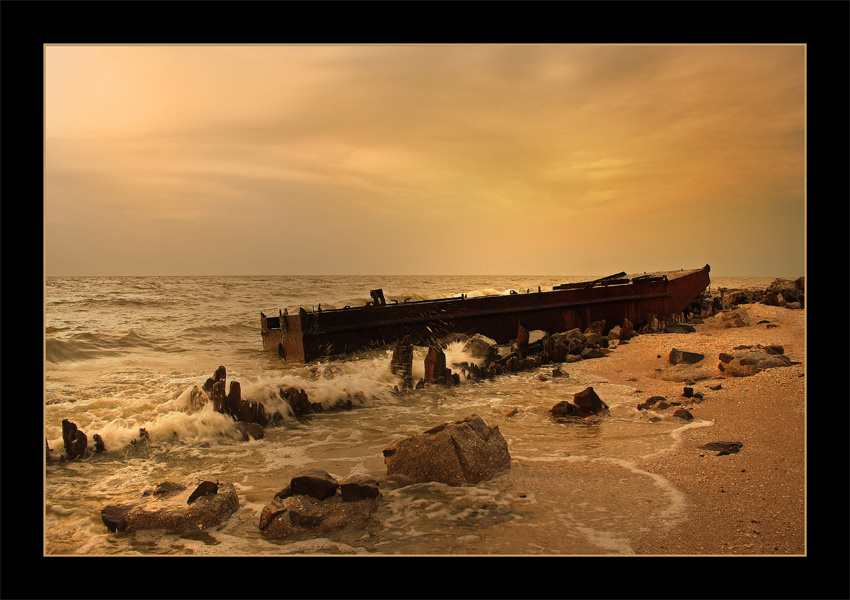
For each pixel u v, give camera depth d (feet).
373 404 29.25
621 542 13.01
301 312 39.22
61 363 43.88
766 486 15.90
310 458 20.49
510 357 39.65
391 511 15.01
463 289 172.45
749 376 30.73
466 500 15.65
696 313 64.03
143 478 18.44
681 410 24.39
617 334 49.80
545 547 12.77
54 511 15.57
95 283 181.57
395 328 43.11
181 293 130.62
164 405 27.25
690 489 16.01
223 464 19.86
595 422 24.17
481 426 18.89
